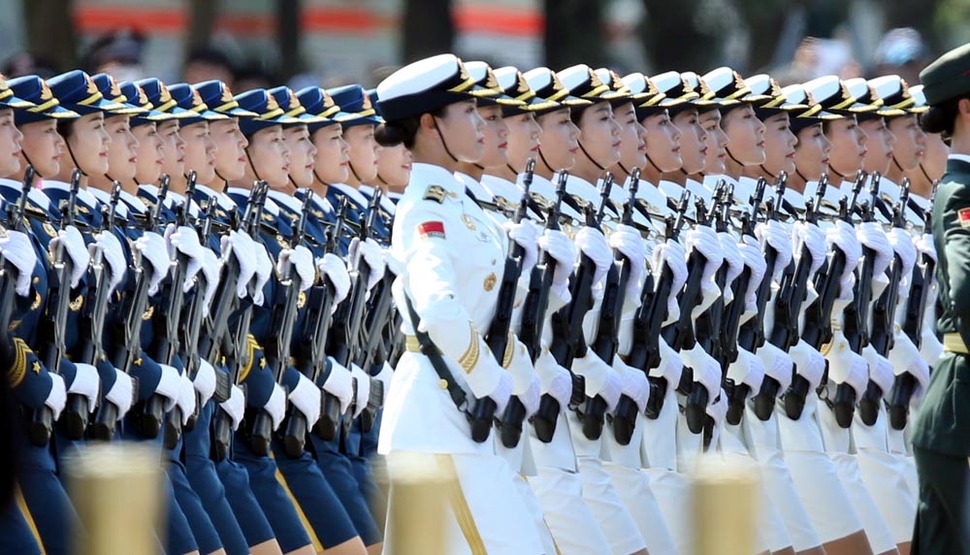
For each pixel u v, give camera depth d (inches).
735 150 1401.3
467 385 1019.9
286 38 2947.8
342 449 1312.7
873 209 1409.9
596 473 1186.0
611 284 1200.2
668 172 1365.7
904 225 1446.9
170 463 1154.0
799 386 1342.3
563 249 1127.6
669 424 1250.6
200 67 1935.3
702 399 1262.3
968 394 1063.6
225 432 1216.8
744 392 1305.4
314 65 2938.0
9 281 1043.3
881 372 1393.9
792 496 1317.7
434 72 1064.8
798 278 1349.7
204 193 1270.9
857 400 1382.9
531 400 1071.0
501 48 3245.6
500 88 1133.7
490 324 1053.8
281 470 1270.9
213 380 1197.1
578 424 1192.2
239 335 1230.9
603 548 1141.7
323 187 1390.3
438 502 680.4
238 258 1215.6
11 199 1107.9
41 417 1058.7
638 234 1217.4
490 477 1019.3
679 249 1246.3
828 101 1462.8
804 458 1343.5
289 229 1307.8
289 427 1266.0
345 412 1310.3
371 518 1312.7
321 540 1268.5
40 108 1140.5
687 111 1352.1
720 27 3580.2
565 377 1143.0
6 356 833.5
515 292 1061.8
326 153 1379.2
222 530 1187.9
